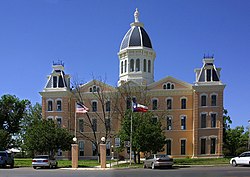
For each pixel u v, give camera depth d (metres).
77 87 70.75
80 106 45.22
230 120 88.50
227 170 32.41
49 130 56.09
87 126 71.75
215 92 65.88
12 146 84.94
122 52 78.25
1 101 86.75
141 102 67.31
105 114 70.44
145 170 35.00
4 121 86.94
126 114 51.34
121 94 69.06
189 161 50.12
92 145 71.12
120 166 43.88
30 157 79.50
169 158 38.41
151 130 47.16
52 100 72.06
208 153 64.62
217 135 64.81
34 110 90.94
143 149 46.88
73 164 42.41
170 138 67.69
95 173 30.66
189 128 67.38
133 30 79.56
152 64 78.62
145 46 77.81
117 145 48.19
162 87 69.38
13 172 33.03
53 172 32.81
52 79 73.12
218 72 69.50
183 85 68.44
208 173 28.52
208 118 65.50
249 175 26.14
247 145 83.50
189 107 67.88
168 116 68.31
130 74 76.62
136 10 81.44
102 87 71.56
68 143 56.50
